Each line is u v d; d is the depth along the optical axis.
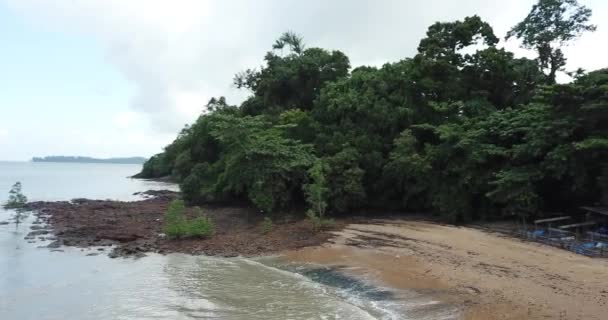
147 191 62.94
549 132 22.78
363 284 16.06
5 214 36.66
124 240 25.33
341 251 21.19
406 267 17.84
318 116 36.66
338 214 31.08
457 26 33.66
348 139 32.56
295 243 23.25
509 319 12.08
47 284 17.00
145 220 32.66
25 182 88.88
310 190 27.73
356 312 13.52
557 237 21.12
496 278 15.70
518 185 23.42
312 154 32.97
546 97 23.75
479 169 26.72
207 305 14.43
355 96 34.06
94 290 16.20
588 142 20.53
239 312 13.69
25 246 24.16
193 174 40.38
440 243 21.48
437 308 13.27
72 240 25.53
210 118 45.94
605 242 19.67
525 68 32.53
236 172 32.38
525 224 23.41
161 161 112.00
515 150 24.23
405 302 14.00
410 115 32.03
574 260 17.55
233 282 17.09
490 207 26.86
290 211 31.62
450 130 27.89
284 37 52.06
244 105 49.84
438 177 28.56
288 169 30.39
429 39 34.28
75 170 191.38
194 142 49.72
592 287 14.23
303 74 44.81
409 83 33.31
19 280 17.55
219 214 33.28
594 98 21.75
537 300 13.34
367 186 31.69
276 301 14.73
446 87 32.22
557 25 36.19
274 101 46.84
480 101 31.09
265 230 26.50
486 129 27.06
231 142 32.66
